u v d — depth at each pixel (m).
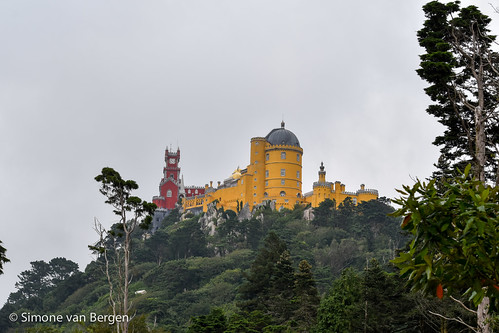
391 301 66.38
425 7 50.03
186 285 159.75
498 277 14.37
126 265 61.44
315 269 158.38
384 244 173.25
